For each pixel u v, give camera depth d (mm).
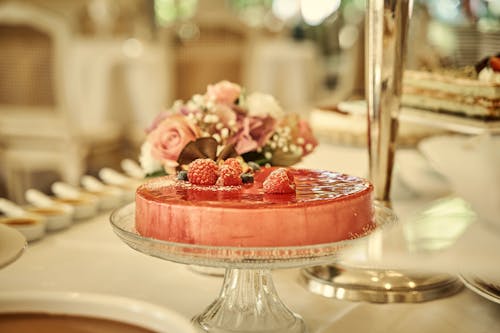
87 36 4711
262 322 1021
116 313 887
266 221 986
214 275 1191
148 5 5246
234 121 1224
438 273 1145
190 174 1096
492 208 1211
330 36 6043
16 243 996
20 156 3242
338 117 1833
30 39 3271
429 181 1555
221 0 6285
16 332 868
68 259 1240
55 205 1429
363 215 1051
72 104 3363
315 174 1159
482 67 1579
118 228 1032
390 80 1209
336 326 1042
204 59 3609
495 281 1072
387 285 1119
